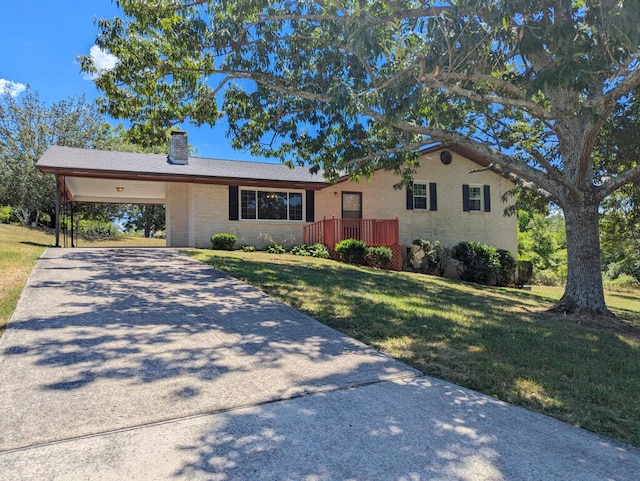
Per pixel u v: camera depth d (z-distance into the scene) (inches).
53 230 1020.5
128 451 102.6
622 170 410.0
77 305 242.1
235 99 400.2
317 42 349.7
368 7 257.6
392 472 97.4
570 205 317.4
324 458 102.4
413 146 342.0
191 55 327.0
